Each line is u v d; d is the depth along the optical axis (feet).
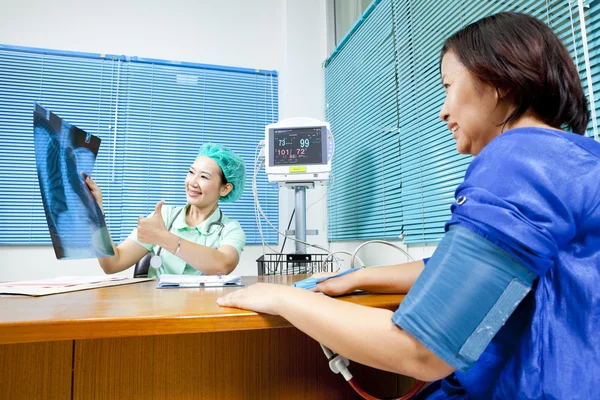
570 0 3.50
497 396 1.65
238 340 2.81
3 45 8.03
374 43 7.34
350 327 1.64
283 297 1.91
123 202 8.36
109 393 2.53
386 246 6.86
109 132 8.46
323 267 4.85
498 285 1.44
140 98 8.75
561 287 1.51
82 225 3.47
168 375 2.64
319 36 9.55
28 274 7.72
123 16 8.83
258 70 9.45
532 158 1.52
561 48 1.79
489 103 1.83
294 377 2.93
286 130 7.08
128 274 8.24
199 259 5.03
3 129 7.90
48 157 3.01
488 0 4.50
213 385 2.72
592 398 1.36
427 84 5.69
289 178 6.91
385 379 3.18
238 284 3.58
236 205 9.02
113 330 1.80
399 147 6.48
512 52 1.72
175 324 1.87
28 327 1.71
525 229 1.41
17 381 2.41
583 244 1.52
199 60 9.18
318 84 9.42
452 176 5.07
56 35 8.41
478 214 1.49
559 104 1.76
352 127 8.20
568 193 1.47
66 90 8.34
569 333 1.46
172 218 6.42
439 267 1.53
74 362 2.49
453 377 2.09
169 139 8.82
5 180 7.79
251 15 9.60
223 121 9.20
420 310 1.50
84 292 2.99
